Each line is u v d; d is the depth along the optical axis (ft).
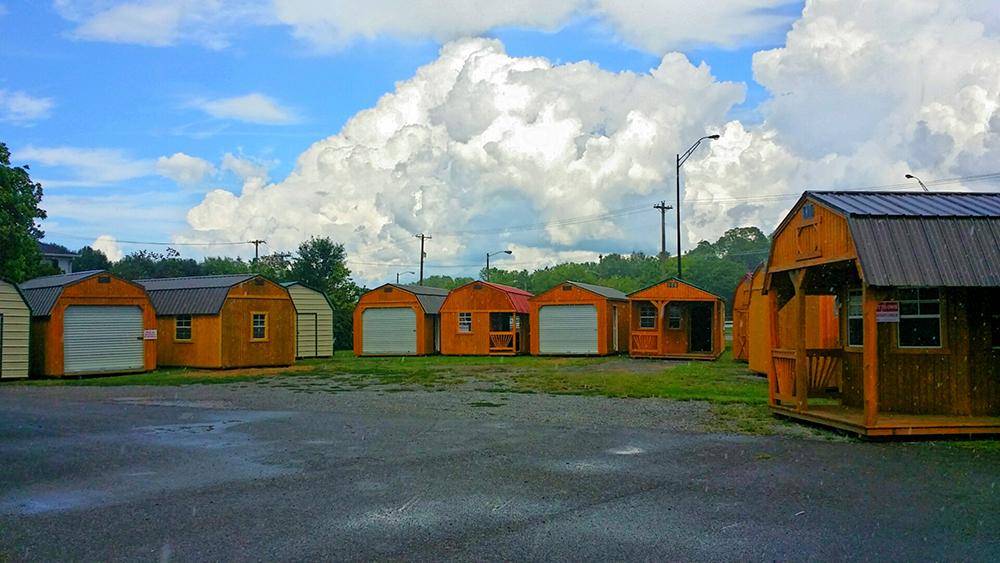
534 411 47.06
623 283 287.69
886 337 41.29
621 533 20.77
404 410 47.96
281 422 42.60
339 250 161.58
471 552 19.25
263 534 20.86
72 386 69.67
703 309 131.54
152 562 18.60
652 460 30.91
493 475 28.12
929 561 18.45
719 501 24.17
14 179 121.39
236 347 94.58
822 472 28.50
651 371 85.05
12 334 78.23
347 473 28.63
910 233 35.68
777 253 44.86
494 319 128.77
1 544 20.10
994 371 39.42
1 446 35.06
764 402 51.08
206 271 215.92
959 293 39.60
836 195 41.04
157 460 31.50
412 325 126.21
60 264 194.49
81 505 24.17
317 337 120.26
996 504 23.67
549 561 18.54
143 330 88.84
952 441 35.40
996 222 36.11
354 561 18.61
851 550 19.26
